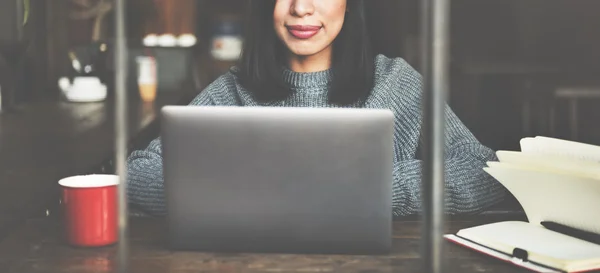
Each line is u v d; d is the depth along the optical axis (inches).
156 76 149.9
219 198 46.1
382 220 46.0
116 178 52.0
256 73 82.7
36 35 137.9
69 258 46.9
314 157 45.2
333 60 82.8
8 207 64.1
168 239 47.3
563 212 48.6
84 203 48.5
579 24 181.5
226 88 86.3
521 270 43.9
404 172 63.1
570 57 180.4
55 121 106.3
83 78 129.1
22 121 106.9
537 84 168.1
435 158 41.1
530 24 183.0
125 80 45.3
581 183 46.4
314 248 46.6
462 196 64.5
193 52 159.3
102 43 140.2
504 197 66.0
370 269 44.4
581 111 164.1
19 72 122.8
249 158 45.4
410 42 164.7
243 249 46.9
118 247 47.1
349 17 81.3
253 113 45.1
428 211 41.7
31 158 85.0
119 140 45.6
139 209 62.9
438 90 40.5
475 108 165.6
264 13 81.7
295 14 78.9
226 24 161.9
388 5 164.2
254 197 45.9
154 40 156.6
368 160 45.2
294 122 44.8
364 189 45.6
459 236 50.1
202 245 47.1
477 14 182.5
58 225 54.9
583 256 43.5
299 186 45.6
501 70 169.5
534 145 51.9
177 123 45.4
